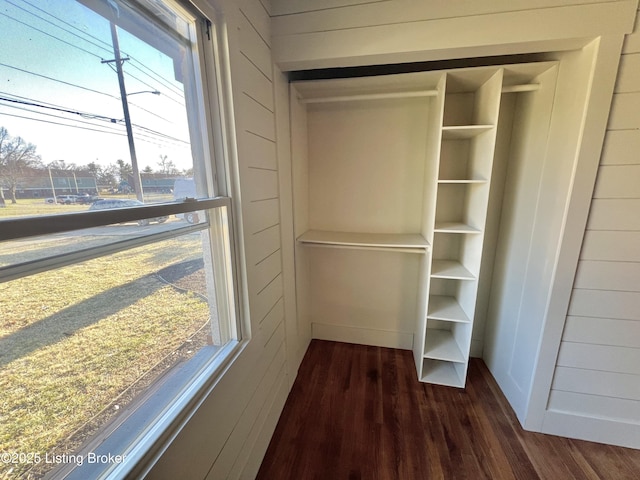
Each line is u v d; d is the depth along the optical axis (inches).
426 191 71.2
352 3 48.4
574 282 50.3
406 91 65.8
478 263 61.9
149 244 28.7
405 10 46.9
